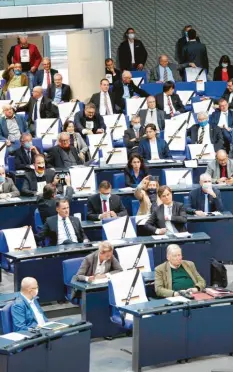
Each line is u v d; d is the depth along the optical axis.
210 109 42.09
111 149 36.97
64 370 22.20
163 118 40.28
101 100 41.84
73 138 37.53
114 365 24.16
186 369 23.86
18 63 43.31
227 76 47.34
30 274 27.44
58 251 27.64
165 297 25.42
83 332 22.56
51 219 29.09
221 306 24.47
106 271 26.08
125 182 34.03
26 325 23.30
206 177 31.72
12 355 20.95
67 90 43.38
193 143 38.69
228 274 30.62
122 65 47.81
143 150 37.06
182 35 48.88
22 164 35.56
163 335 23.80
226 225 30.92
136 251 26.83
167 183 34.03
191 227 30.89
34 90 40.72
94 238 30.09
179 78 49.50
